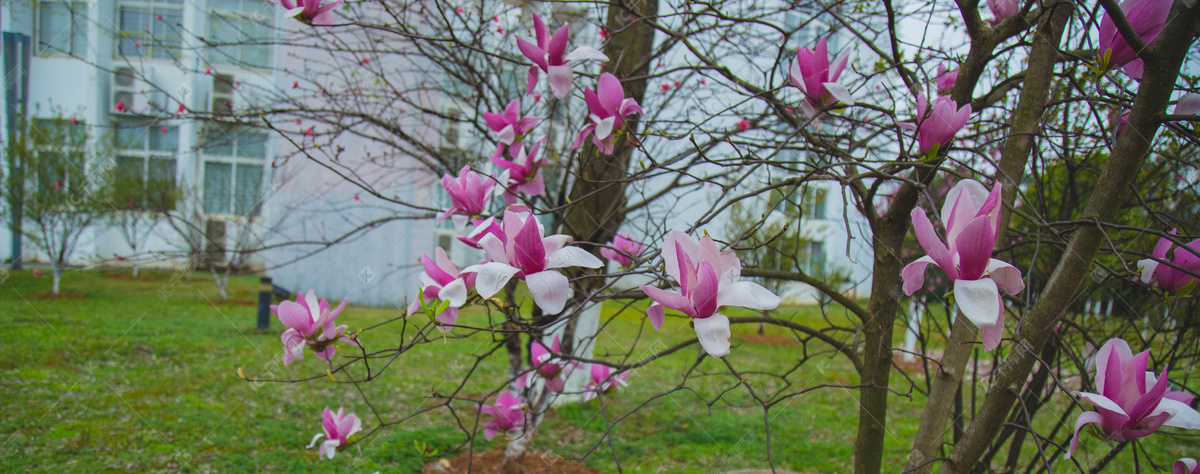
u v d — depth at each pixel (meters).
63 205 8.78
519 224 1.03
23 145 8.27
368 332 7.83
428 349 7.49
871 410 2.10
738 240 1.50
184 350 6.97
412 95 4.38
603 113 1.57
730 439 5.05
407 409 5.65
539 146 1.74
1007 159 1.69
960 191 0.99
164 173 8.44
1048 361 2.46
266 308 8.18
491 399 2.52
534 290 0.99
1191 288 1.29
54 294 8.95
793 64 1.47
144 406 5.20
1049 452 3.17
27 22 6.50
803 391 1.49
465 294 1.24
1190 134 1.28
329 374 1.63
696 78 3.41
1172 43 1.17
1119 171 1.24
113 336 7.27
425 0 3.47
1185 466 1.28
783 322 2.14
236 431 4.84
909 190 1.89
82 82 8.42
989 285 0.88
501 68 3.60
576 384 5.81
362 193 6.99
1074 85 1.95
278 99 3.50
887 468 3.95
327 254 9.50
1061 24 1.62
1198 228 2.37
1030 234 1.87
